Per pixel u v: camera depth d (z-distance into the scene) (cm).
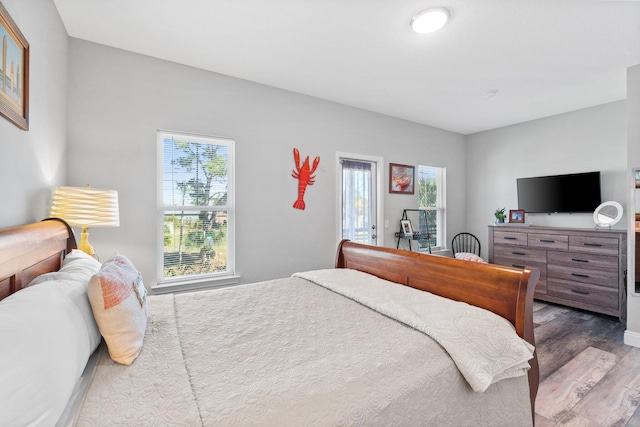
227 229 300
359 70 281
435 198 488
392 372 103
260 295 186
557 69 276
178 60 265
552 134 413
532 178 423
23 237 120
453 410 107
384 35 225
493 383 121
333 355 111
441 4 190
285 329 135
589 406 184
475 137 508
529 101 358
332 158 363
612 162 359
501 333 130
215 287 288
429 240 452
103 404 81
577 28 213
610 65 267
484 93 334
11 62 130
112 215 197
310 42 235
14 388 63
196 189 285
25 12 151
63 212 180
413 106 379
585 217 380
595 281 330
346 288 188
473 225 510
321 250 355
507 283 147
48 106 185
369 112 395
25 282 122
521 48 241
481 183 498
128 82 249
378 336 127
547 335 284
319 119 352
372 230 405
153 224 260
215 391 88
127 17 206
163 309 159
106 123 242
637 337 259
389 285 193
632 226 262
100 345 116
